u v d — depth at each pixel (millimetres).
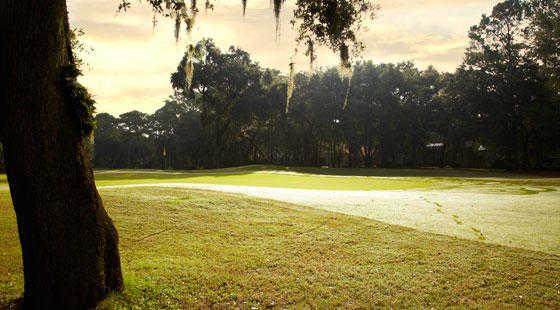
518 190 26750
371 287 8125
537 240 11828
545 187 28891
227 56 69938
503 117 53062
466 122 59875
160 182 26297
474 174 45562
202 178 33625
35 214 5719
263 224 13438
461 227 13555
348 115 68250
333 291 7906
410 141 70062
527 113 50906
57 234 5840
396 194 22781
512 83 52438
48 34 5547
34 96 5480
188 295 7406
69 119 5895
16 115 5438
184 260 9547
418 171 52031
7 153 5629
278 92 70125
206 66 67125
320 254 10391
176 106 95500
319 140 78062
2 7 5262
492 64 53844
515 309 7180
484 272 9031
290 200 18031
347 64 10227
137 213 13945
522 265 9508
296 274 8828
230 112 70375
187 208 15031
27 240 5902
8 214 13172
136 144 95875
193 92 69500
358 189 26438
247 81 69625
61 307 5953
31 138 5531
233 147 83625
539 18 47406
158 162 95188
